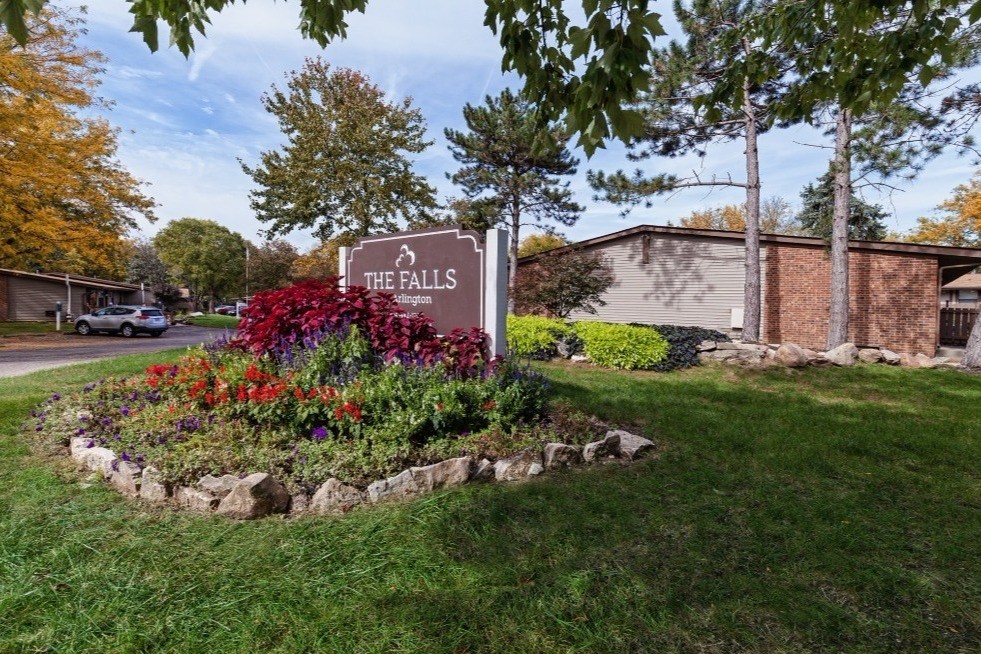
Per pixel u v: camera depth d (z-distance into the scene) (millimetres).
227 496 3039
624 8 1909
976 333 10242
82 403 5070
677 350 10344
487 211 22484
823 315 14594
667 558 2609
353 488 3230
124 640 1934
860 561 2609
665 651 1940
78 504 3104
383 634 1988
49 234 15039
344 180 20766
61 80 15539
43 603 2135
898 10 3787
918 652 1967
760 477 3875
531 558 2574
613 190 13383
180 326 33781
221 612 2104
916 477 3922
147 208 18609
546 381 5168
